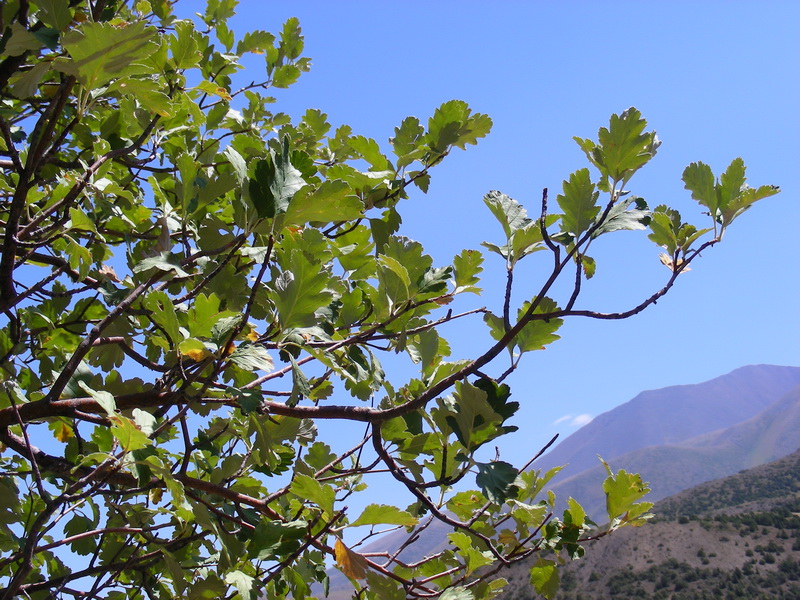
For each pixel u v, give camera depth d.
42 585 2.43
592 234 2.04
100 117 3.47
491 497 2.10
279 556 2.45
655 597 68.31
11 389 2.47
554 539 2.80
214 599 2.36
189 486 2.38
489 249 2.28
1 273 2.09
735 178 2.29
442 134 3.01
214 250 2.36
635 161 2.03
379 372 2.89
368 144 3.04
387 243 2.97
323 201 1.92
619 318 2.08
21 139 3.16
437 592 2.56
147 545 3.04
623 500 2.84
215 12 4.45
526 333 2.43
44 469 2.43
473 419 2.29
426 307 2.87
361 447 2.88
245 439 2.91
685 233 2.28
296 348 2.49
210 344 2.10
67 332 3.15
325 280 2.13
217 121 3.56
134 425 1.88
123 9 3.45
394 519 2.22
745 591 65.69
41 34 1.93
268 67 4.67
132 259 2.61
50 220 2.91
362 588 2.63
